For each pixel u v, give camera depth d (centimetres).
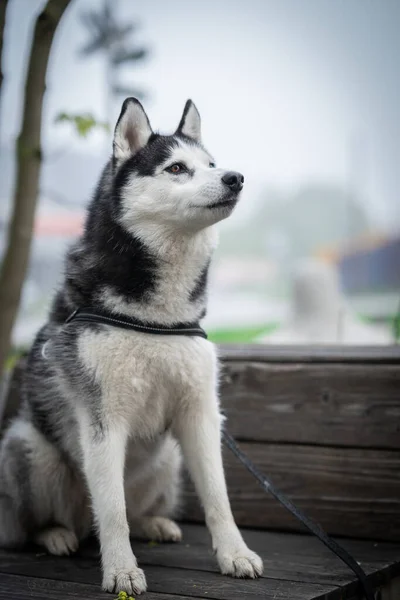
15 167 456
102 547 310
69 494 378
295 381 403
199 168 342
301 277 915
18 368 463
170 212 333
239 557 313
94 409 326
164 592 293
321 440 395
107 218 348
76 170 2014
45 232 1678
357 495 383
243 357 418
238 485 411
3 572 332
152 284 332
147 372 330
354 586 306
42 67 445
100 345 325
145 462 367
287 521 397
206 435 341
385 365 388
